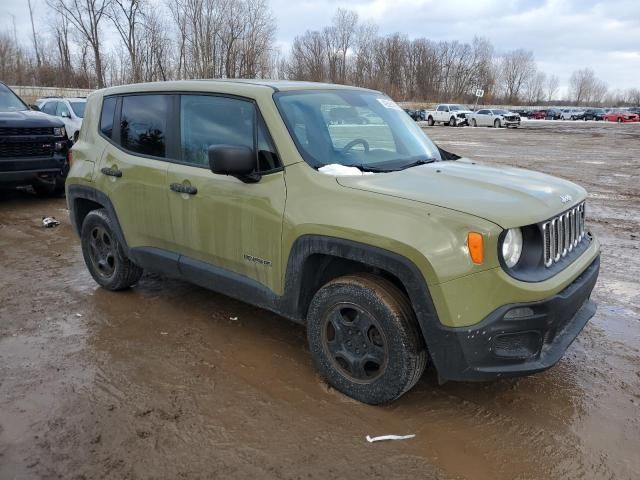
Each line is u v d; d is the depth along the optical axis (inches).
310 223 128.5
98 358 152.6
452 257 110.7
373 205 121.3
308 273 135.1
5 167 351.3
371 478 106.3
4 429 119.8
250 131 145.9
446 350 114.3
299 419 124.6
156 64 1680.6
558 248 125.3
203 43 1673.2
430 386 139.3
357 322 128.0
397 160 151.1
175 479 105.5
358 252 121.3
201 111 158.6
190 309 187.6
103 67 1769.2
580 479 106.6
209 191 151.3
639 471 108.7
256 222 140.9
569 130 1540.4
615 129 1617.9
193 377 142.6
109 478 105.5
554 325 117.4
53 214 348.8
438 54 3636.8
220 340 164.2
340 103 159.0
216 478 105.8
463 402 132.2
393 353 121.4
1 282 215.2
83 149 199.3
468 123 1770.4
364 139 153.4
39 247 269.0
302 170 134.9
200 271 160.4
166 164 165.9
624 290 211.9
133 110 181.2
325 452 113.5
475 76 3786.9
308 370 146.6
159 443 115.9
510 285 109.9
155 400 131.8
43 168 367.2
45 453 112.3
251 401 131.6
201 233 156.4
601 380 143.4
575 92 5036.9
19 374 143.5
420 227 114.1
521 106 3772.1
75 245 272.8
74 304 191.9
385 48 3304.6
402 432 120.3
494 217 111.6
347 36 2957.7
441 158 166.2
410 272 114.6
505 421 124.9
